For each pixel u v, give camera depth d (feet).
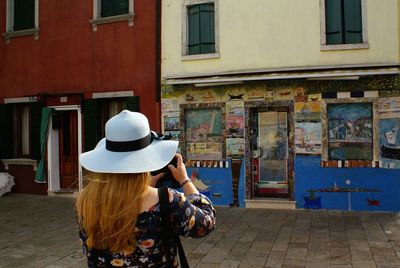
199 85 34.78
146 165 6.25
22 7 42.78
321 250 21.07
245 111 34.01
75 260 20.43
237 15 34.32
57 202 37.17
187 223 6.18
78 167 40.16
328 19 32.37
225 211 32.35
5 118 42.70
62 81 40.55
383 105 30.68
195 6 35.96
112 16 38.27
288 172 33.35
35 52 41.83
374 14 31.04
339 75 30.53
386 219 28.25
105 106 39.60
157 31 36.65
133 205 6.01
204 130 35.55
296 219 28.91
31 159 41.19
